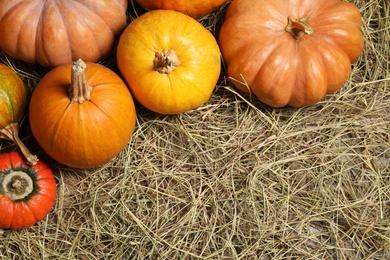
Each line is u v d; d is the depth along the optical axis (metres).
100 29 1.31
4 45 1.31
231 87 1.41
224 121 1.43
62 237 1.36
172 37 1.27
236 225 1.39
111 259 1.36
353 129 1.45
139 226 1.36
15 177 1.27
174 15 1.29
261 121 1.43
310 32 1.29
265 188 1.41
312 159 1.43
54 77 1.26
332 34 1.34
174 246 1.36
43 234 1.35
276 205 1.40
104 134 1.24
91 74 1.26
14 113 1.29
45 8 1.27
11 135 1.29
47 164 1.38
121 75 1.37
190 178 1.40
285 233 1.40
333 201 1.41
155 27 1.27
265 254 1.39
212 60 1.30
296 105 1.38
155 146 1.40
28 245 1.34
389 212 1.42
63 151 1.25
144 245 1.37
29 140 1.38
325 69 1.34
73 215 1.37
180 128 1.41
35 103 1.25
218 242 1.38
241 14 1.33
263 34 1.32
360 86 1.46
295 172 1.42
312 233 1.40
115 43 1.39
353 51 1.37
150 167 1.39
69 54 1.32
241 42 1.33
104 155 1.27
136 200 1.38
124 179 1.38
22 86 1.32
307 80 1.33
